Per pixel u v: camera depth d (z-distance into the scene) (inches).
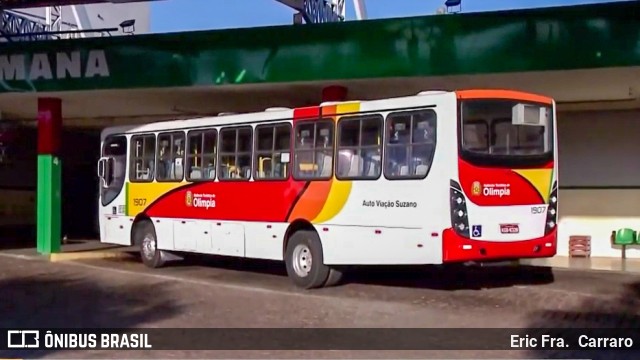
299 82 665.0
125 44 713.6
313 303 501.0
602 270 674.8
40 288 591.8
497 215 486.0
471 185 478.6
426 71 613.6
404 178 497.7
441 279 613.6
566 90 684.1
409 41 617.3
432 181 482.6
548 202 507.5
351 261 526.9
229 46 676.1
